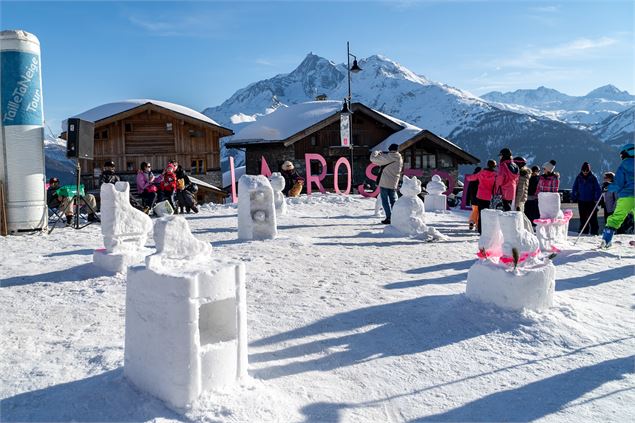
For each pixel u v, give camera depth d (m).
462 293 5.54
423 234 10.29
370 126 34.00
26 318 4.97
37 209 11.65
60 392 3.35
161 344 3.20
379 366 4.03
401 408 3.46
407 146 31.62
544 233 9.43
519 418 3.35
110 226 7.08
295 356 4.15
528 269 5.07
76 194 12.56
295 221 13.45
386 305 5.39
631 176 8.95
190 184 16.59
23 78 11.47
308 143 32.03
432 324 4.84
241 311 3.43
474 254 8.59
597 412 3.42
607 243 9.18
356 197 21.14
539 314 4.91
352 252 8.62
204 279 3.19
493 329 4.70
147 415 3.08
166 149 29.83
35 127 11.68
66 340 4.36
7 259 8.00
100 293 5.88
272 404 3.27
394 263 7.75
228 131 30.56
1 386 3.47
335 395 3.57
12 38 11.40
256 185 9.64
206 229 11.62
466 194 18.31
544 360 4.18
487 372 3.97
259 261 7.55
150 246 9.10
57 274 6.77
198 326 3.20
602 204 14.21
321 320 4.93
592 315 5.15
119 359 3.88
